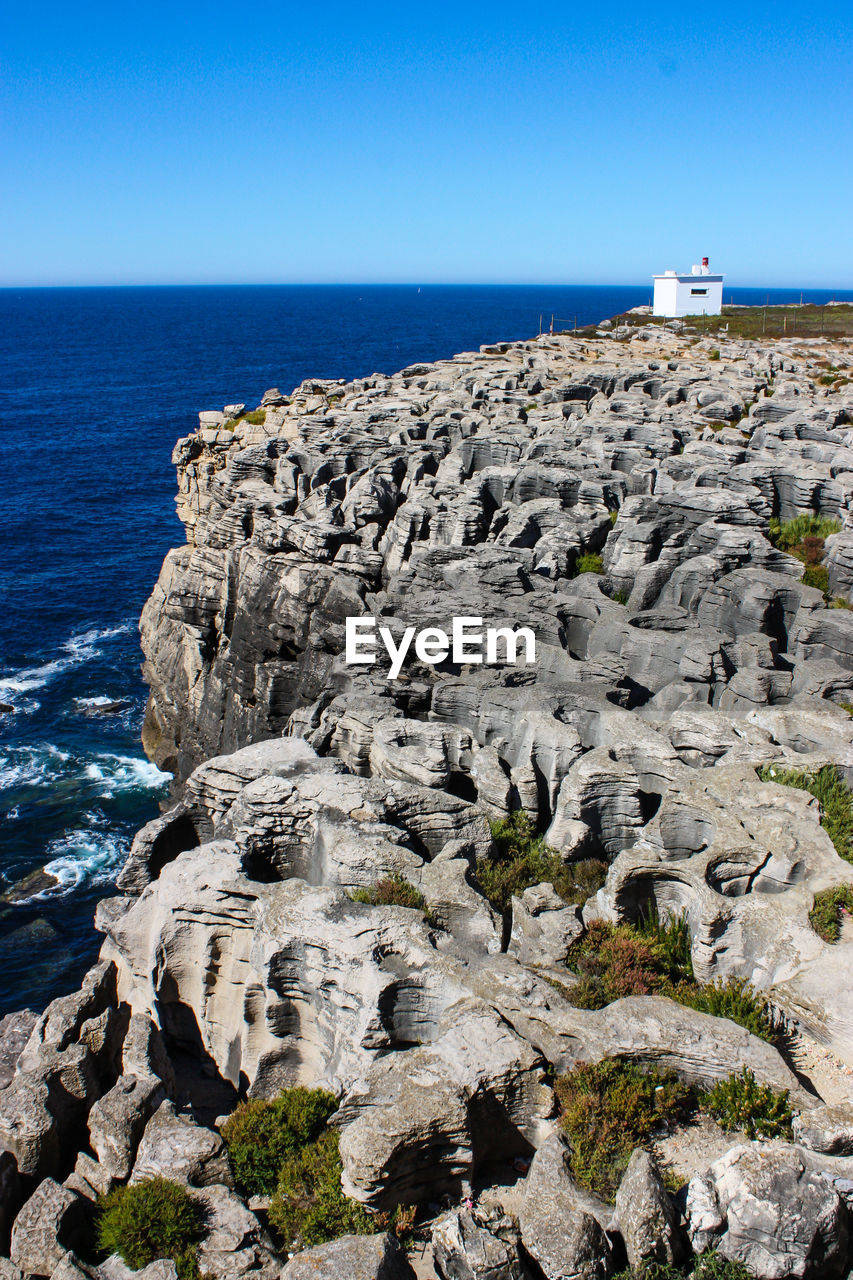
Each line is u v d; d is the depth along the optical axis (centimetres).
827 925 2083
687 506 4325
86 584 9406
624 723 2925
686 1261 1497
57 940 4384
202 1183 1834
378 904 2217
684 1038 1808
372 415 6781
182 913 2373
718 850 2245
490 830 2655
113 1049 2355
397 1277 1522
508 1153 1814
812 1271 1432
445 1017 1916
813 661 3359
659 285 16838
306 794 2612
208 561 5688
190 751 5550
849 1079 1828
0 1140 2039
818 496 4625
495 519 4844
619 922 2280
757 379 7994
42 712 6731
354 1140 1670
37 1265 1762
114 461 14738
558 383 8181
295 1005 2209
